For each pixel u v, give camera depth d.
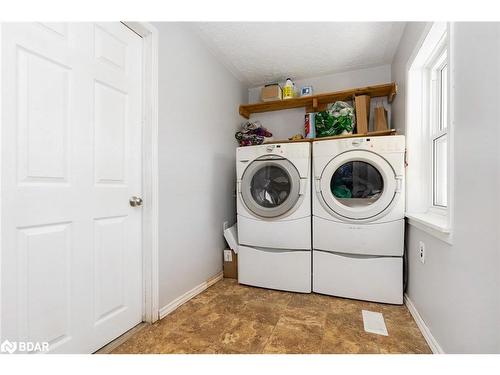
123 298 1.37
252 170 2.10
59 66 1.05
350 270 1.84
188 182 1.86
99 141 1.23
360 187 1.95
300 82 2.80
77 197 1.12
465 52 0.92
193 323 1.49
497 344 0.74
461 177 0.95
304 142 1.97
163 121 1.59
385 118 2.31
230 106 2.59
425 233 1.38
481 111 0.82
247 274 2.13
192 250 1.90
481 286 0.82
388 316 1.58
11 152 0.89
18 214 0.91
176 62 1.73
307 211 1.96
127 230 1.40
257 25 1.85
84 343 1.14
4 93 0.88
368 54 2.28
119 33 1.34
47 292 1.00
